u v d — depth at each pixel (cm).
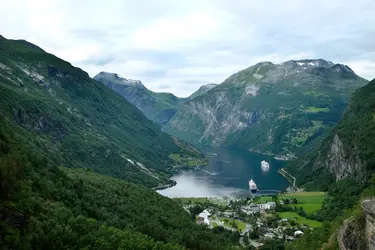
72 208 12912
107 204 16100
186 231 18675
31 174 12262
